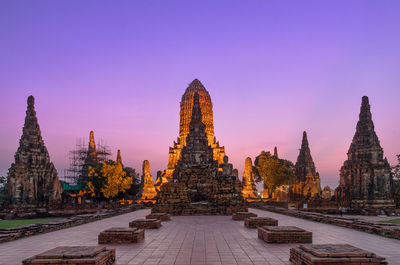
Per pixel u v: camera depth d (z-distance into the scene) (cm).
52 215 6544
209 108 16438
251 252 1830
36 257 1369
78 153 11369
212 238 2352
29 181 6781
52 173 7294
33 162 6931
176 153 15762
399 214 6109
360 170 7425
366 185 7281
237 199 5184
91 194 9594
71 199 7981
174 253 1819
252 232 2675
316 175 10862
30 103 7281
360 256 1346
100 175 9431
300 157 11056
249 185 12950
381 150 7444
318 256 1351
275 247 1975
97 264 1341
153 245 2072
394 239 2297
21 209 6475
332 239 2306
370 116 7731
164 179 15150
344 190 7656
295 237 2108
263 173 11012
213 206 5019
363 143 7612
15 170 6681
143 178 12294
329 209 6731
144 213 5100
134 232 2170
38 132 7244
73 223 3284
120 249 1941
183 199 5178
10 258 1739
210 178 5609
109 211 4706
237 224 3328
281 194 10812
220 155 15200
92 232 2767
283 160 10912
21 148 6931
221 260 1647
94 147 12288
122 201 9844
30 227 2680
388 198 7150
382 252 1839
